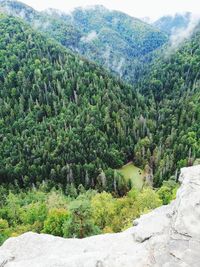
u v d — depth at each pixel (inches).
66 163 5940.0
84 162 5984.3
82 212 1841.8
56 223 2322.8
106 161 6063.0
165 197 3196.4
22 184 5684.1
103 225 2687.0
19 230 2925.7
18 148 6215.6
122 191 5068.9
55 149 6171.3
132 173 5905.5
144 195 2849.4
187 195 1046.4
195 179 1115.3
